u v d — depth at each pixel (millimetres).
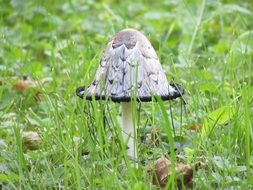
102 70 5938
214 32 11914
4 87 8438
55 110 6859
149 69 5863
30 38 11523
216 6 12102
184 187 5660
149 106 7867
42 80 8867
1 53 9875
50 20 11570
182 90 6117
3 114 7621
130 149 6184
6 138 6914
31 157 6375
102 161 5742
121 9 14062
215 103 7801
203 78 8188
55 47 10297
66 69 8961
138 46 5871
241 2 14078
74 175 5801
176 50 10820
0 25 10992
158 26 12117
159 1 15016
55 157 6375
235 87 7934
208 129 6504
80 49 10000
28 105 8305
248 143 5770
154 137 6465
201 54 10422
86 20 12492
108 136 6707
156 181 5871
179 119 7305
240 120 6496
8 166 6203
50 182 5891
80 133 6332
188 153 6184
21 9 12508
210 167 5906
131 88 5719
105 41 9656
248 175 5688
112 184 5574
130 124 6172
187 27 11133
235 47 8930
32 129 7461
